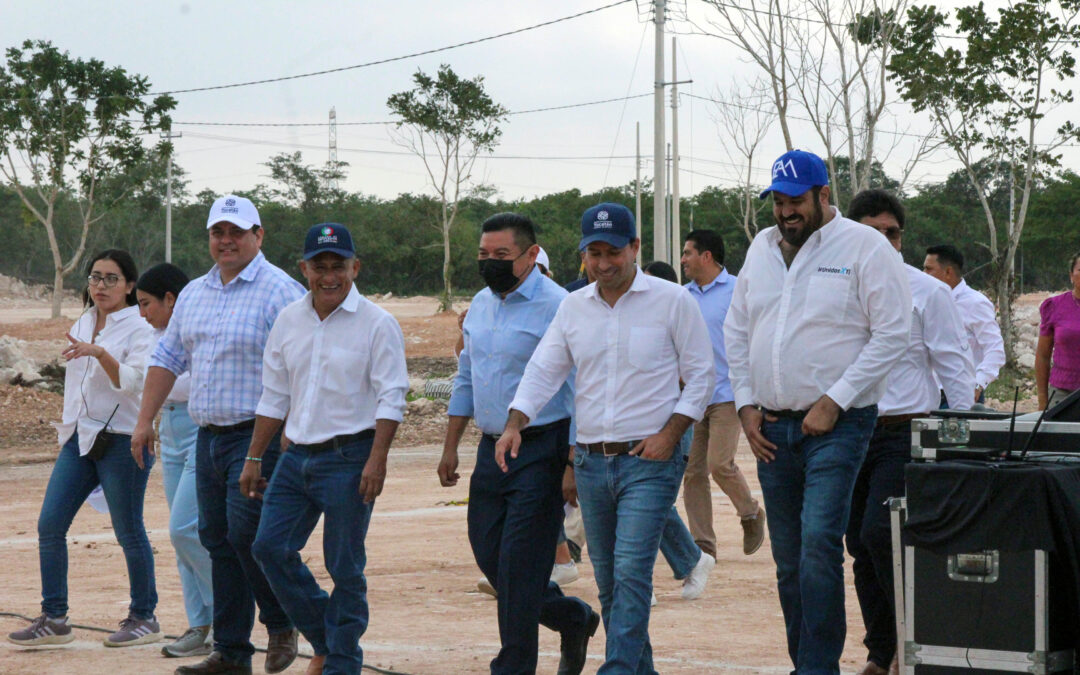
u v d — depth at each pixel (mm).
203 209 100500
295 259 93500
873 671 6098
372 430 5840
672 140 38719
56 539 7102
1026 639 4332
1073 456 4570
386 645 6992
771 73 26734
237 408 6188
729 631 7262
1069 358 10117
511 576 5594
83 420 7070
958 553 4414
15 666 6578
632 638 5270
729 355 5742
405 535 11195
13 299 78438
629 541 5359
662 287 5516
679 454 5516
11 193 94125
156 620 7605
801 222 5375
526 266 5848
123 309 7270
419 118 54406
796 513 5551
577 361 5555
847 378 5242
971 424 4680
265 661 6594
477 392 5805
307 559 10000
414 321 48656
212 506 6352
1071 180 79062
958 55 29281
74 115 48094
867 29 26781
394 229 96812
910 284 5859
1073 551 4301
